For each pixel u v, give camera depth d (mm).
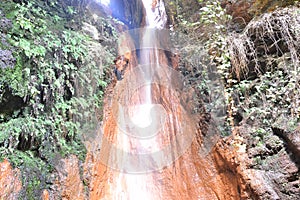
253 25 4285
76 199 3479
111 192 4691
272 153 3531
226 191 4051
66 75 3924
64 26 4684
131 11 8961
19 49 3230
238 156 3764
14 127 2953
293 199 3104
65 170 3434
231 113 4254
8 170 2734
